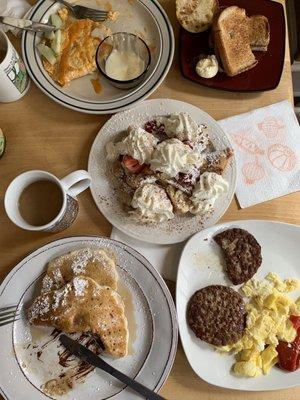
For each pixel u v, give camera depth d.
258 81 0.55
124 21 0.57
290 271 0.53
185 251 0.51
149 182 0.51
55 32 0.55
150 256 0.52
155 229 0.52
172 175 0.51
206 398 0.49
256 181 0.54
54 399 0.48
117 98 0.54
